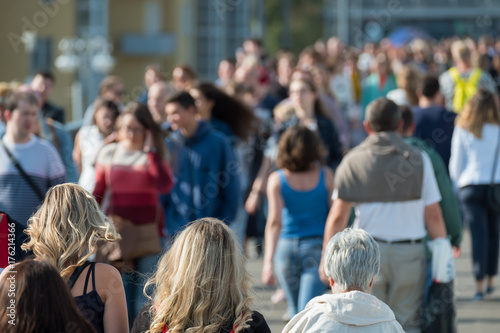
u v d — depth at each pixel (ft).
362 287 31.83
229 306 29.53
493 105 67.41
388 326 31.12
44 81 79.15
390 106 46.57
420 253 46.21
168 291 29.86
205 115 70.69
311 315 31.35
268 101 94.48
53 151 51.88
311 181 52.06
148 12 294.87
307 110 70.13
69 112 225.97
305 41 392.88
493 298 69.77
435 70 170.40
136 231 51.67
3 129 61.36
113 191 52.60
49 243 32.35
